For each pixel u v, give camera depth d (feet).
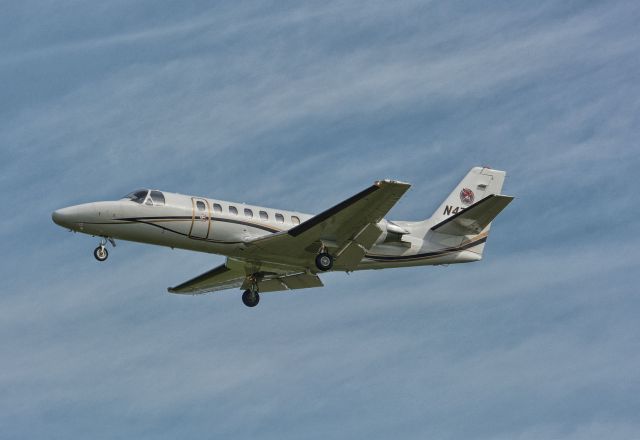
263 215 430.61
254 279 461.78
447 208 469.98
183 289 476.54
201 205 422.00
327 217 402.31
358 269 449.06
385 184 384.88
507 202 436.35
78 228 414.82
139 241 421.59
